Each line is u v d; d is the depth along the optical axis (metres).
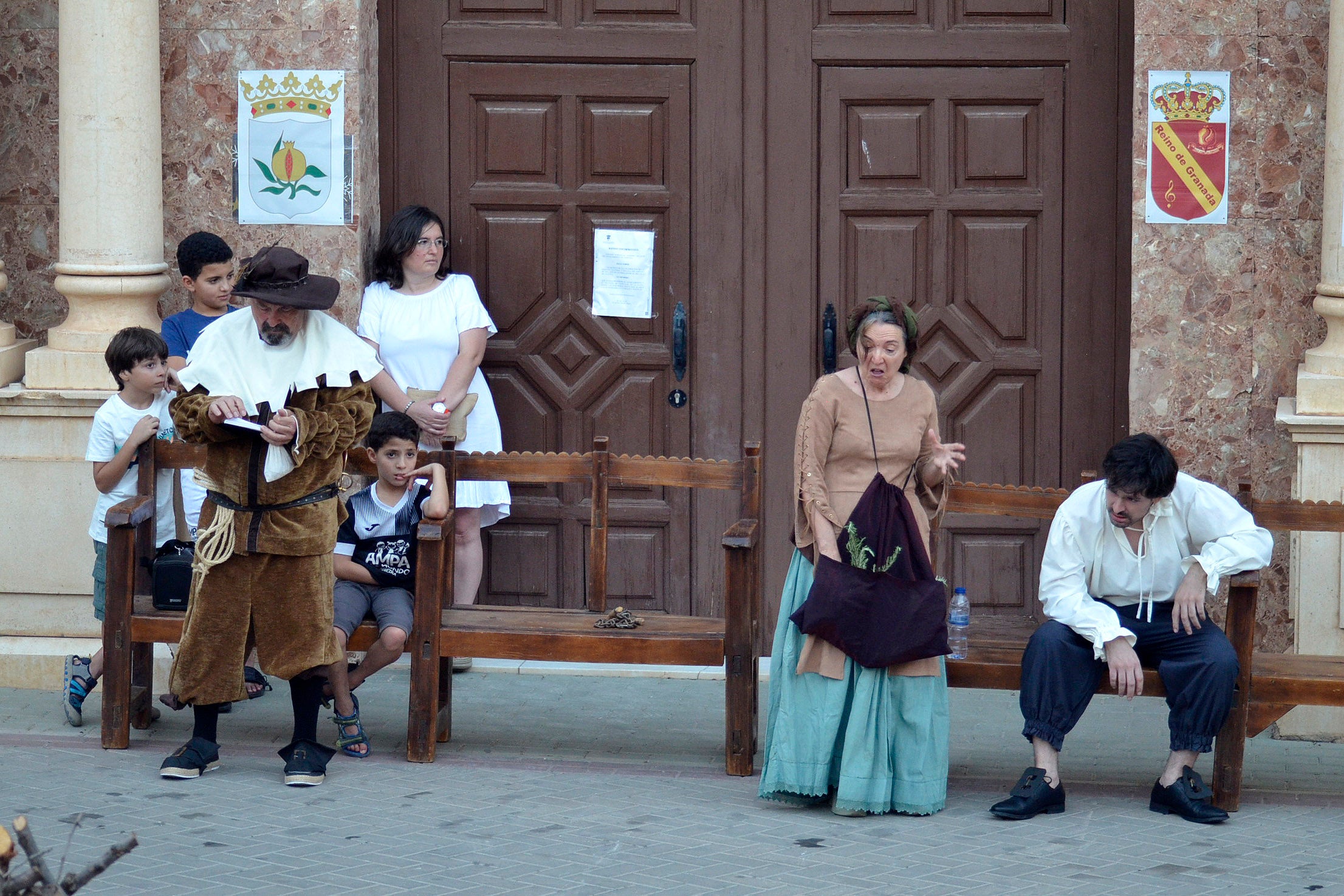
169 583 9.68
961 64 11.46
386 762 9.55
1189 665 8.62
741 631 9.27
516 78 11.77
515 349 12.02
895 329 8.64
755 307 11.77
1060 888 7.50
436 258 11.27
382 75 11.81
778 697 8.73
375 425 9.61
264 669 8.91
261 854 7.87
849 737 8.54
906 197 11.61
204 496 10.30
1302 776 9.58
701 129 11.67
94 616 11.20
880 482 8.55
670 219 11.79
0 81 11.50
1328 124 10.26
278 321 8.60
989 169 11.55
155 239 11.21
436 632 9.43
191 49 11.34
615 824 8.41
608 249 11.87
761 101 11.61
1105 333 11.53
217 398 8.51
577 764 9.58
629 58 11.66
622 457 9.94
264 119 11.38
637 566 12.08
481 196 11.89
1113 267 11.48
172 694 9.11
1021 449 11.73
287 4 11.26
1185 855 8.00
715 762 9.68
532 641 9.40
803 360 11.80
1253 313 10.84
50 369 10.93
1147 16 10.72
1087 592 9.04
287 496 8.77
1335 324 10.33
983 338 11.69
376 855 7.88
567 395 12.02
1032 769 8.76
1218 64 10.70
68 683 10.20
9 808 8.53
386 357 11.24
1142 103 10.79
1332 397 10.09
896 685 8.65
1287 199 10.72
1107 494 8.73
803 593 8.77
